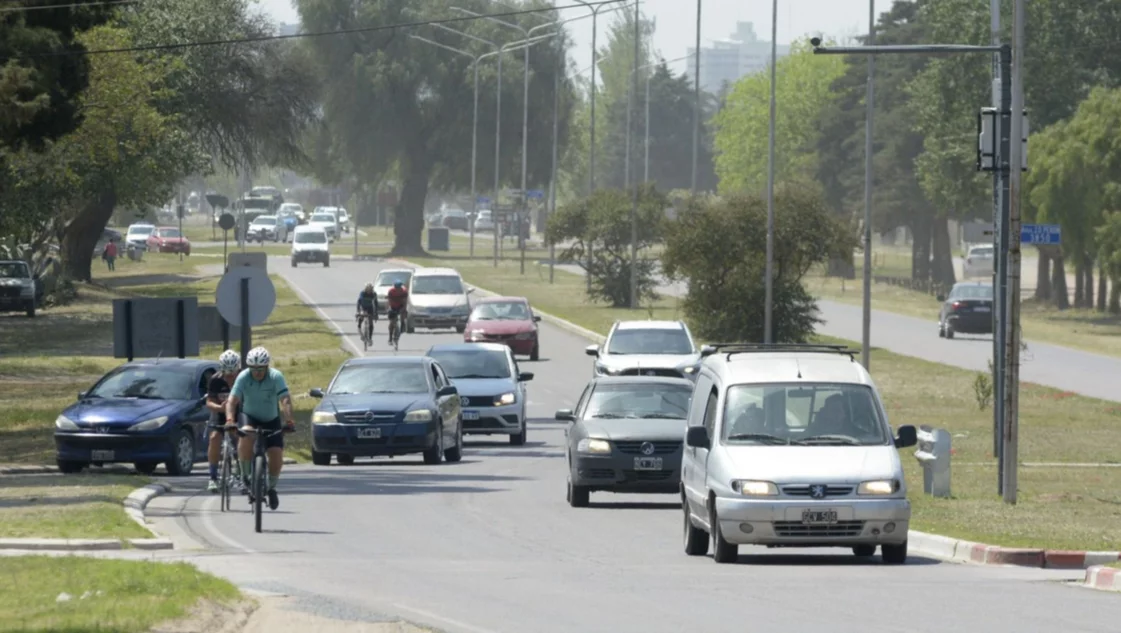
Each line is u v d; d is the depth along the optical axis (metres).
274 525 69.44
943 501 78.12
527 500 83.19
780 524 55.84
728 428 59.06
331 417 101.69
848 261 192.38
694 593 48.47
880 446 58.25
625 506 81.94
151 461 92.00
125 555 56.94
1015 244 78.62
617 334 140.00
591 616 43.62
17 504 72.62
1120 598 47.53
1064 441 118.88
